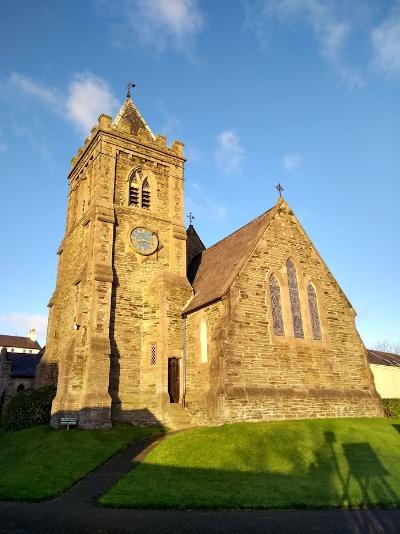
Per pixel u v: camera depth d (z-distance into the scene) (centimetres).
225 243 3108
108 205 2681
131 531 941
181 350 2452
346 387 2497
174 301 2556
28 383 4703
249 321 2233
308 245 2738
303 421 2047
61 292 2916
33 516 1062
